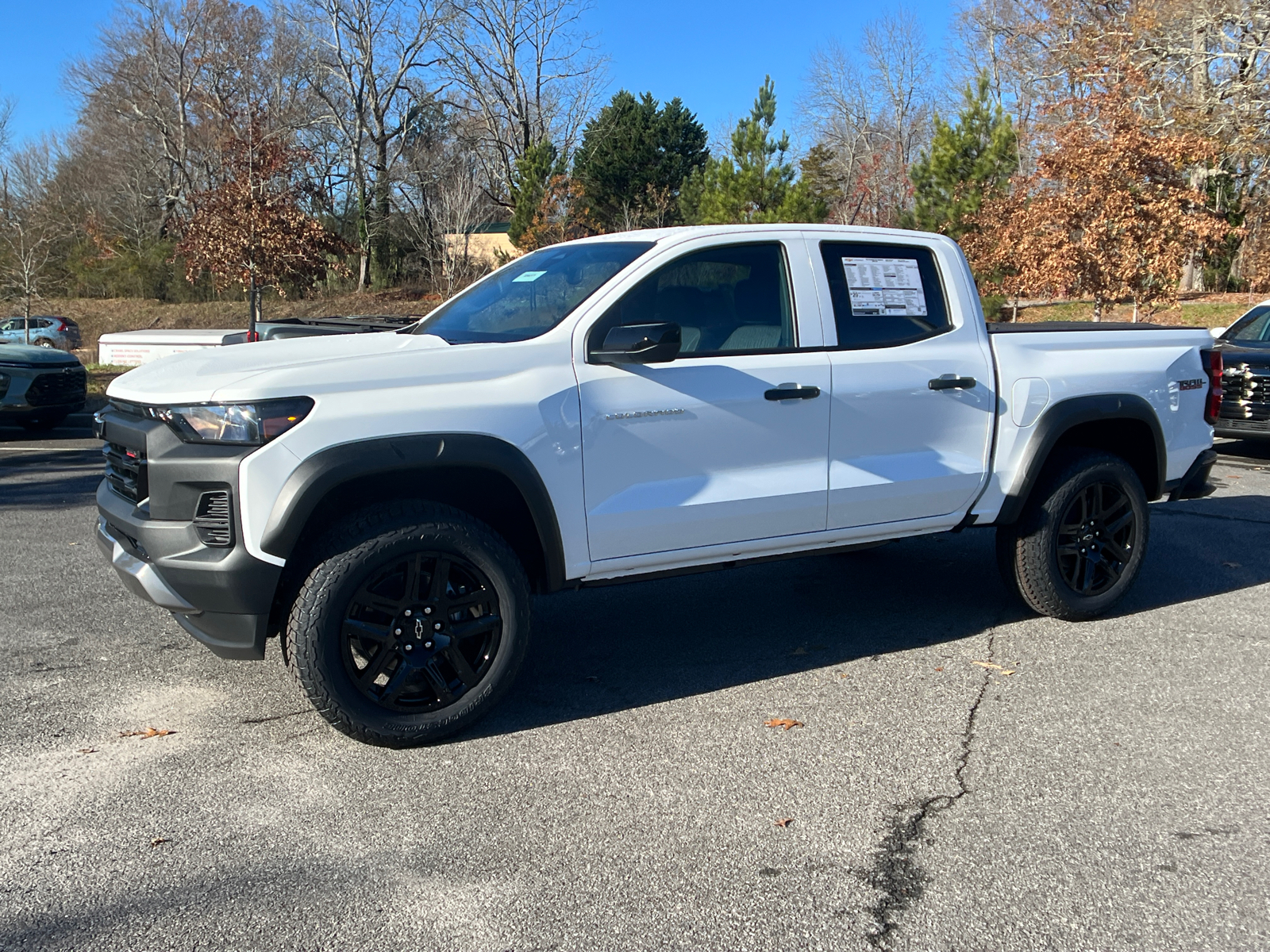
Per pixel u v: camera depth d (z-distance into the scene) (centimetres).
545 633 498
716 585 585
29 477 962
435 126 4562
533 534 388
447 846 296
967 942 249
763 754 356
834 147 5038
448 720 362
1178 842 295
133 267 4359
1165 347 522
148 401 349
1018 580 494
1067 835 299
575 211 3278
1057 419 475
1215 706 396
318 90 4566
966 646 470
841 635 488
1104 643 471
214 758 355
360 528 346
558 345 378
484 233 4525
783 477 417
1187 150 1507
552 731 379
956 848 292
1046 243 1614
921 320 459
